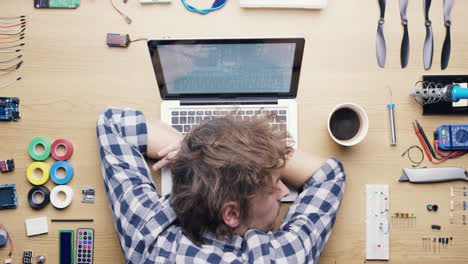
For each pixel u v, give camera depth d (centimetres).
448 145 90
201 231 68
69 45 93
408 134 92
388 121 92
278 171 67
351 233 91
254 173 62
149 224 71
